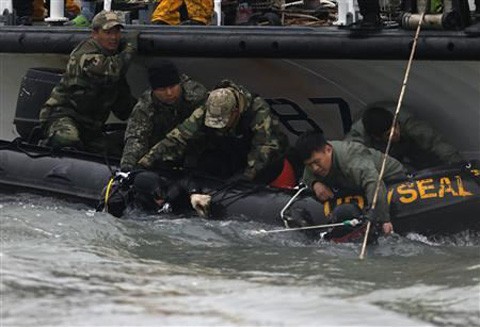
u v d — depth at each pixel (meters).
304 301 18.59
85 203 29.00
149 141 29.39
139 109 29.22
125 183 28.16
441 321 17.88
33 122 31.48
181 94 28.81
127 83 31.42
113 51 29.80
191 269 22.05
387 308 18.56
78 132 30.42
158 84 28.50
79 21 33.34
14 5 33.69
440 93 29.03
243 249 24.67
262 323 16.92
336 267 22.72
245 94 28.17
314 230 26.09
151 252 23.95
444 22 27.30
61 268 21.16
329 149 26.19
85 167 29.52
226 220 27.45
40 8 35.59
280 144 28.44
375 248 25.00
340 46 28.08
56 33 30.92
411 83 29.05
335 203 26.48
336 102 30.19
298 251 24.62
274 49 28.66
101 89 30.22
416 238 26.33
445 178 26.89
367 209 25.67
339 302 18.72
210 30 29.47
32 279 20.02
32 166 29.89
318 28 28.83
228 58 29.67
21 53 31.48
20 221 26.22
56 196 29.36
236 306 18.03
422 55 27.52
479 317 18.11
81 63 29.75
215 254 23.97
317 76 29.69
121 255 23.25
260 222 27.16
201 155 29.33
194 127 28.33
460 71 28.33
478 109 29.03
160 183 27.95
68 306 17.97
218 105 27.52
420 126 28.78
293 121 30.95
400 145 29.08
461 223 26.56
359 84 29.52
